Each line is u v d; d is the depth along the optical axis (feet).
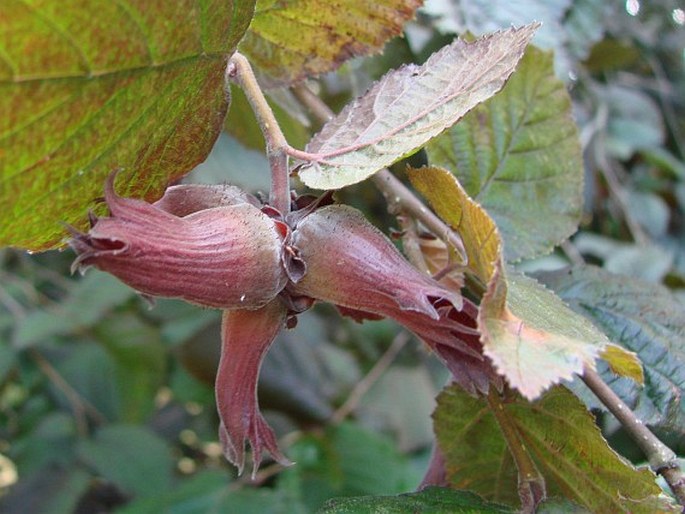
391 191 0.67
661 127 1.49
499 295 0.41
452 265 0.52
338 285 0.48
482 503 0.56
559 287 0.76
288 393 1.31
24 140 0.41
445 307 0.46
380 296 0.47
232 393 0.50
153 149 0.49
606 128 1.46
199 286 0.44
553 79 0.77
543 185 0.77
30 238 0.47
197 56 0.46
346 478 1.30
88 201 0.47
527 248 0.76
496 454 0.66
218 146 1.14
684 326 0.71
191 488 1.31
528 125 0.77
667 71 1.74
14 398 1.93
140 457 1.51
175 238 0.44
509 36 0.51
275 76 0.67
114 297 1.44
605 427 0.92
